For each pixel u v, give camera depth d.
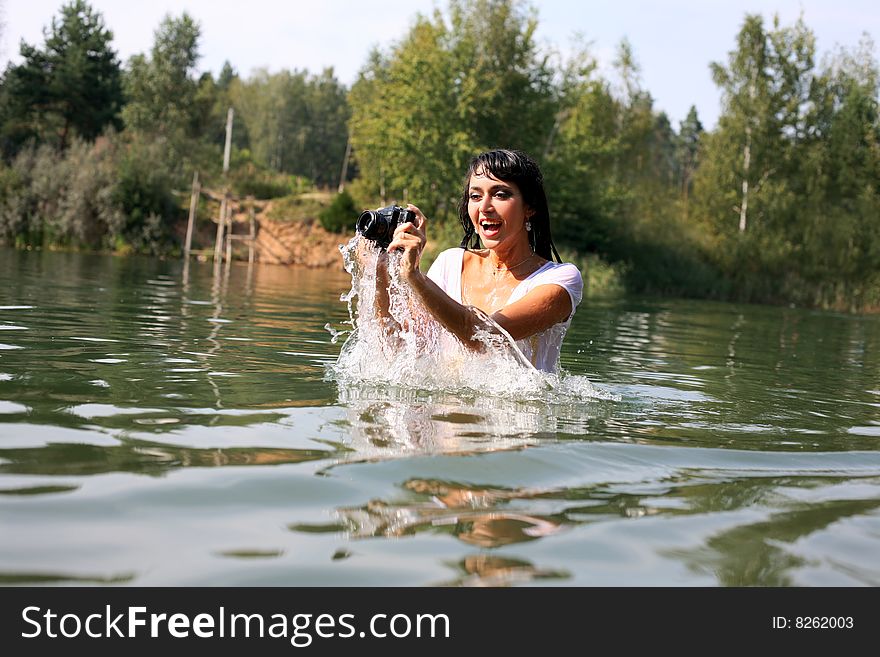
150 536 1.23
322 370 2.90
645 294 23.06
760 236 28.75
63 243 26.67
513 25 24.31
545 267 3.04
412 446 1.81
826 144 30.14
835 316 16.80
